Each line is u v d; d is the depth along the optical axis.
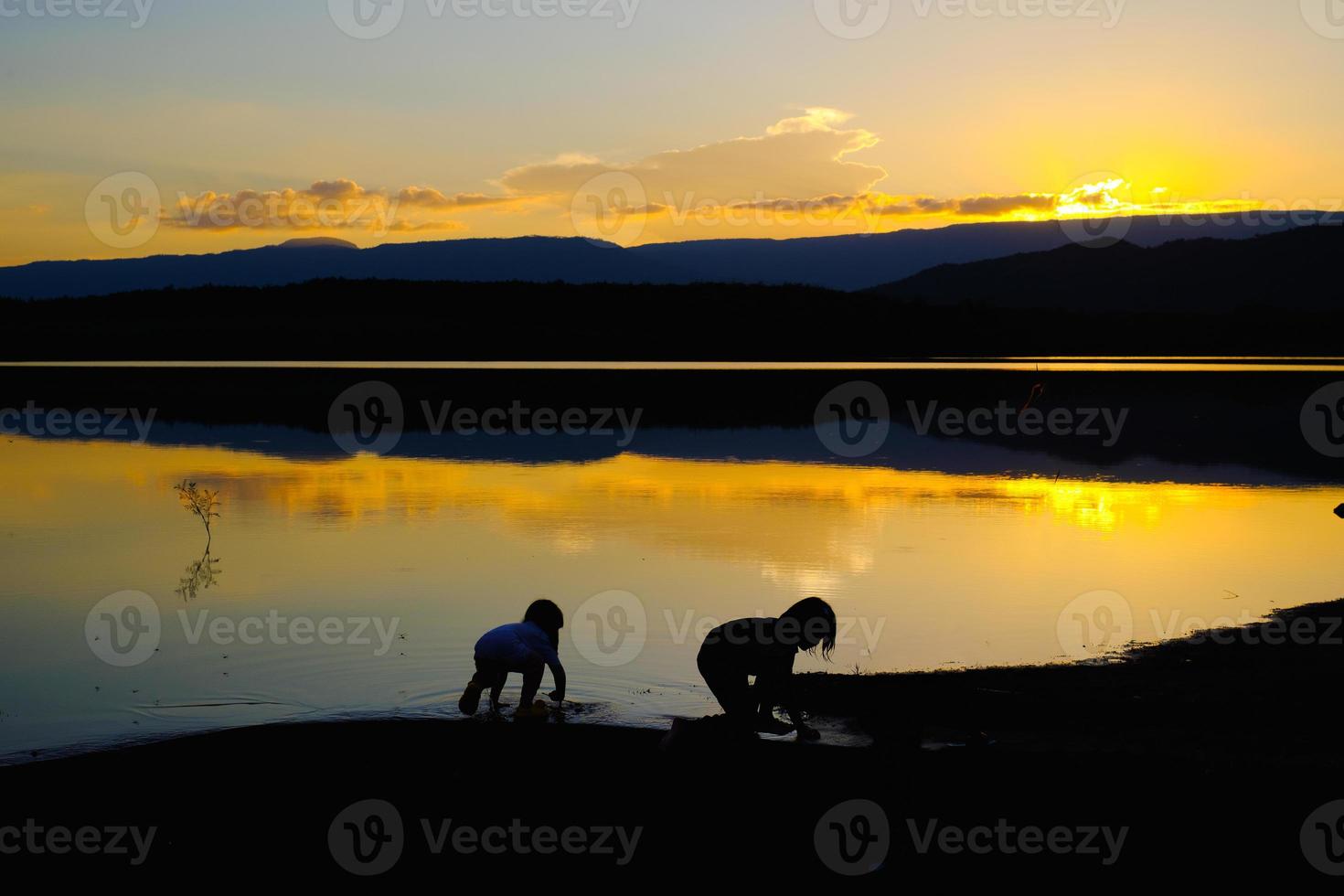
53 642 11.34
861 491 21.53
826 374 57.81
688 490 21.53
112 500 20.03
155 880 6.57
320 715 9.23
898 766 8.04
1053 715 9.08
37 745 8.56
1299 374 59.66
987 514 18.95
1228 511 19.36
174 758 8.30
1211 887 6.46
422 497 20.48
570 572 14.44
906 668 10.48
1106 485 22.52
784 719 8.99
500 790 7.79
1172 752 8.23
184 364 67.50
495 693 9.38
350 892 6.46
